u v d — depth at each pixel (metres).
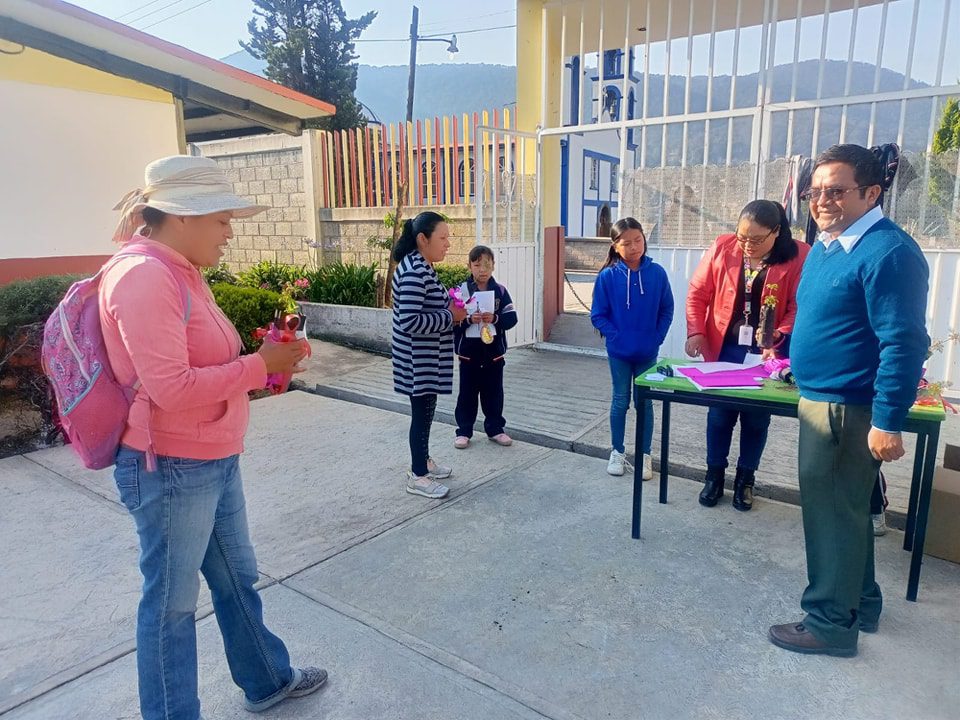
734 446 4.66
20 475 4.46
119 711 2.30
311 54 19.23
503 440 4.88
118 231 1.95
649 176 6.63
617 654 2.56
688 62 6.23
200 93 6.90
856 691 2.34
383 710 2.29
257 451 4.86
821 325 2.40
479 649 2.60
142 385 1.74
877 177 2.29
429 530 3.60
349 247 9.98
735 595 2.94
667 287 4.09
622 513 3.76
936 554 3.23
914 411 2.61
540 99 7.67
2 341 4.88
